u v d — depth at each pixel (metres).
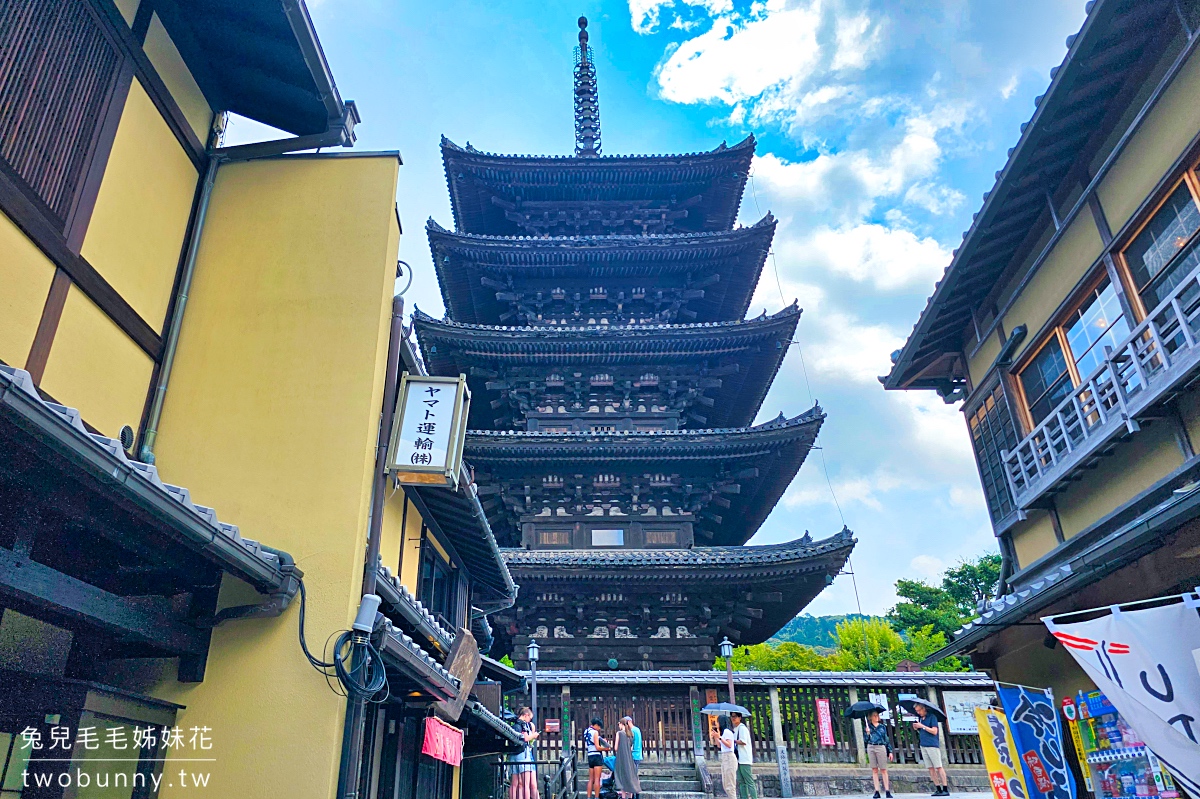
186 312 10.49
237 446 9.62
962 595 56.97
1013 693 12.64
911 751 21.70
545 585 26.84
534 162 34.78
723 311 36.47
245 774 7.93
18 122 7.91
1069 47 13.38
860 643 52.25
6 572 5.72
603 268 33.66
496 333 30.33
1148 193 13.06
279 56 11.29
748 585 26.91
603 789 18.06
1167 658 8.99
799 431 28.38
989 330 18.59
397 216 11.33
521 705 22.97
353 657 8.35
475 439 28.44
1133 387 13.27
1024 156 14.98
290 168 11.38
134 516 6.57
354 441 9.57
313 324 10.28
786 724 22.06
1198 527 9.55
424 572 14.75
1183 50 12.34
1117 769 12.27
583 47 44.19
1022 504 16.56
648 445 28.69
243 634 8.58
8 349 7.62
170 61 10.77
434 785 14.02
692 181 36.16
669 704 22.48
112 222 9.28
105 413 9.03
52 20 8.47
